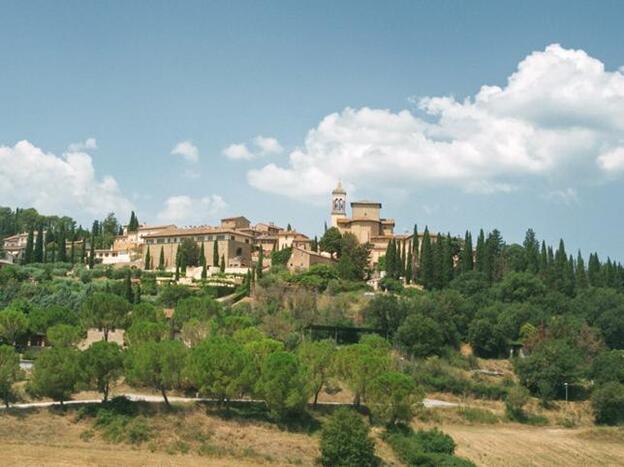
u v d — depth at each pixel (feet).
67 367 341.41
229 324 493.36
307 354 395.55
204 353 360.69
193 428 337.52
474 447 367.66
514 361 512.63
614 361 500.74
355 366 385.29
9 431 314.76
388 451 343.46
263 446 329.52
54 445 307.78
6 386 341.62
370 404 375.66
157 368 357.61
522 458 358.43
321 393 420.77
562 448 383.86
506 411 446.19
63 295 634.84
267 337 482.28
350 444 315.78
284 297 634.84
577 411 463.42
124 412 341.62
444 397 470.80
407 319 552.00
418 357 530.68
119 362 353.92
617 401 444.14
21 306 563.89
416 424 396.16
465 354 557.74
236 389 356.38
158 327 433.07
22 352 472.85
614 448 393.50
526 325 567.59
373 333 561.43
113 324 495.82
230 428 344.69
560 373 477.77
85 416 337.72
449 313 578.25
